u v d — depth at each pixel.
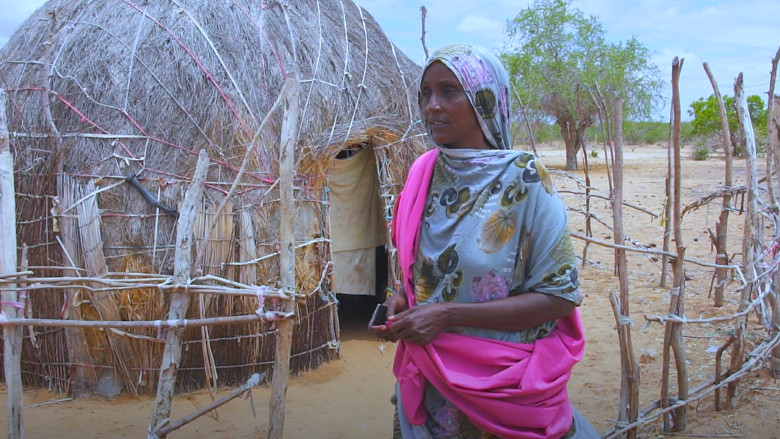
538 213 1.86
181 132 5.03
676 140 3.51
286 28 5.73
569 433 2.06
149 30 5.39
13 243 2.98
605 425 4.36
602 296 7.63
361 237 6.35
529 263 1.91
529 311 1.85
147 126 5.02
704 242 10.38
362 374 5.59
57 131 4.99
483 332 1.92
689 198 16.03
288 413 4.78
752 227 4.37
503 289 1.88
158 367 5.04
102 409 4.88
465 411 1.92
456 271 1.90
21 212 5.10
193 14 5.52
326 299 5.69
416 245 2.03
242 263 5.02
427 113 1.95
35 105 5.16
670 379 5.09
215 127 5.05
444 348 1.92
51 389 5.19
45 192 5.00
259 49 5.45
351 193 6.25
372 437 4.37
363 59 6.04
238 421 4.64
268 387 5.27
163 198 4.94
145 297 4.91
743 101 4.42
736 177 21.06
